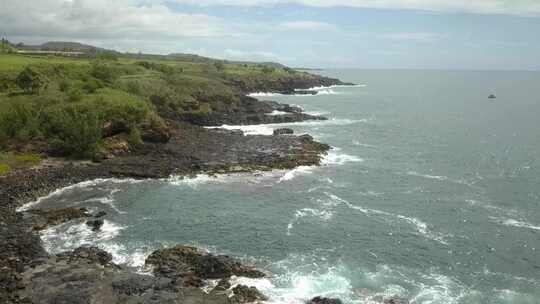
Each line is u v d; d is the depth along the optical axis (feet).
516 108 572.92
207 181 224.74
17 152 245.24
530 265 142.92
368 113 497.05
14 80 321.73
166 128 292.40
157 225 169.68
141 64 529.45
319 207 192.75
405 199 205.16
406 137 357.20
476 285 130.11
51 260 134.00
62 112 265.13
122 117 277.03
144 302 111.65
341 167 258.37
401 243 157.58
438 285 129.49
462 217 183.21
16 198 188.55
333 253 148.77
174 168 239.91
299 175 239.50
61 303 110.11
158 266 131.64
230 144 297.33
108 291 116.47
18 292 114.93
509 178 241.35
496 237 163.73
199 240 157.38
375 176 241.96
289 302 116.47
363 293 123.34
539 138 357.41
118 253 144.66
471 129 400.47
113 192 205.26
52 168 228.63
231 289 120.57
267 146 293.84
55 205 187.52
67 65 396.78
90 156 247.50
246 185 220.23
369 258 145.69
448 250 152.56
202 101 421.18
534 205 197.98
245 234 163.22
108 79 371.76
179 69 567.18
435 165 268.21
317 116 442.09
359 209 191.11
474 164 271.69
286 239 159.43
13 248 141.69
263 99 612.70
